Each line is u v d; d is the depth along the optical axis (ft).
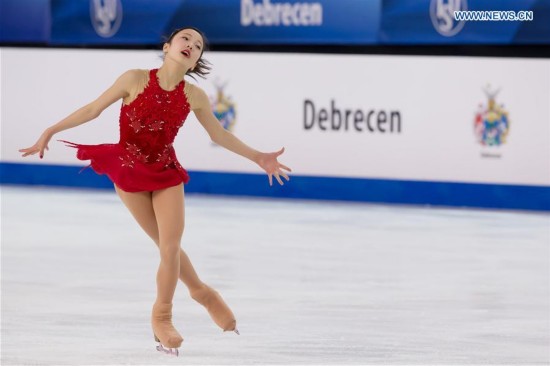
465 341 50.39
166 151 44.11
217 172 119.96
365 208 110.63
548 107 109.60
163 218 43.32
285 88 117.19
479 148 111.86
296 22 116.37
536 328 53.78
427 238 88.84
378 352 47.78
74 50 123.54
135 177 43.37
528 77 110.01
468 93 111.86
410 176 114.01
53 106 124.57
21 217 97.96
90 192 120.88
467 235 91.15
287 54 116.88
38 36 124.57
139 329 52.31
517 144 110.63
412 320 55.52
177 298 62.13
